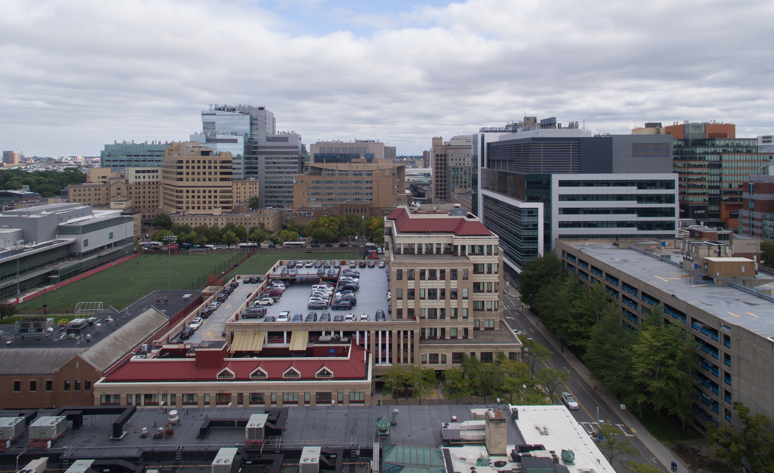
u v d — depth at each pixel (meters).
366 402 106.88
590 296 155.25
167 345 120.75
